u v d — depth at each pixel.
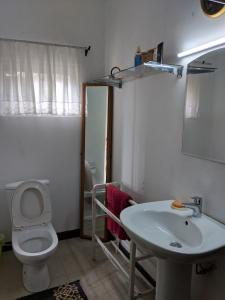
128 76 2.19
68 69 2.55
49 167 2.66
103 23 2.71
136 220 1.51
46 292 1.98
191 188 1.61
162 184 1.90
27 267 2.01
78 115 2.68
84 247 2.66
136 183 2.26
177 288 1.43
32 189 2.33
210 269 1.46
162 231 1.56
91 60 2.70
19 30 2.37
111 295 1.95
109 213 2.04
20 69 2.35
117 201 2.04
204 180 1.50
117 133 2.57
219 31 1.35
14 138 2.47
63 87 2.53
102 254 2.51
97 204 2.38
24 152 2.53
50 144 2.63
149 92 2.00
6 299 1.91
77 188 2.83
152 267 2.05
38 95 2.46
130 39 2.23
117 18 2.45
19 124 2.47
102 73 2.77
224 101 1.33
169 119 1.78
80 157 2.77
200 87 1.48
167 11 1.74
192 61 1.54
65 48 2.51
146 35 2.00
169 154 1.80
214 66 1.38
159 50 1.67
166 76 1.79
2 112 2.36
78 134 2.74
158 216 1.58
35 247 2.20
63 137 2.68
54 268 2.28
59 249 2.61
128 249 2.35
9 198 2.29
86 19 2.63
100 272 2.23
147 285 2.05
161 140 1.88
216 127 1.38
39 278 2.00
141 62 1.86
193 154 1.55
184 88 1.63
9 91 2.34
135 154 2.25
